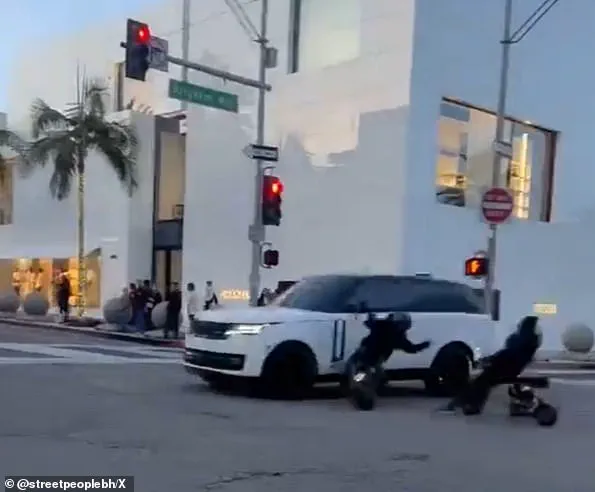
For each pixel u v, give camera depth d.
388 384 16.19
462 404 12.13
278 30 29.09
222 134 31.19
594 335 29.20
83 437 8.78
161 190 36.31
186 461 7.82
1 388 12.24
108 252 36.34
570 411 13.05
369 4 26.25
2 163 41.72
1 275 44.41
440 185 26.20
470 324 14.69
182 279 32.88
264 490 6.85
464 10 26.42
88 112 34.81
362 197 25.95
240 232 30.11
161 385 13.70
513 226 27.89
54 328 30.22
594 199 31.05
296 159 28.16
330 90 27.20
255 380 12.81
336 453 8.58
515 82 28.06
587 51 30.91
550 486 7.58
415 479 7.55
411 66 24.86
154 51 17.73
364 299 13.77
